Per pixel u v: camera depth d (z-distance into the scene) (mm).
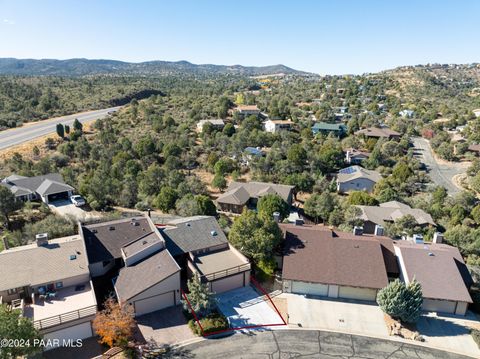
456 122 142375
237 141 100562
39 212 58688
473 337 31188
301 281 36438
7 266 33000
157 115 130875
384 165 100625
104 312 29500
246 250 39969
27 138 104312
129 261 36094
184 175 78625
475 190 84438
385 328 32406
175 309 33625
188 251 39312
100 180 66812
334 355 28891
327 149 98562
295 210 68125
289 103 173625
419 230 54562
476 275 40406
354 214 57344
